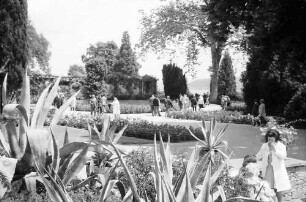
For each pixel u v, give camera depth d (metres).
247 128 24.11
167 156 4.58
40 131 4.80
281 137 9.49
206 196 3.59
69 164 5.18
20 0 19.06
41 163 4.79
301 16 16.81
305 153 14.17
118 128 19.81
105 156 6.73
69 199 3.96
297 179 10.66
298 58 18.50
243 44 20.03
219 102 53.53
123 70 83.56
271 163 8.16
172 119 32.00
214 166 6.74
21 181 4.81
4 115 4.92
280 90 31.11
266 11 16.69
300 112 26.02
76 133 18.47
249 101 33.62
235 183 6.34
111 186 4.52
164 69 54.50
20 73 18.98
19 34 19.02
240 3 17.11
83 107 45.19
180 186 3.90
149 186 6.22
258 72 31.86
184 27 52.00
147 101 58.94
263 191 6.54
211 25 18.33
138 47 54.09
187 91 55.53
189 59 54.09
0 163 4.43
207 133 8.77
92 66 56.47
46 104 5.32
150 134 17.78
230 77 59.66
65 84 57.09
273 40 17.47
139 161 6.61
